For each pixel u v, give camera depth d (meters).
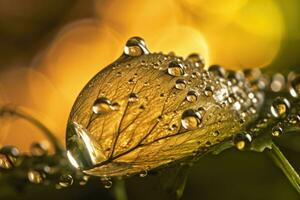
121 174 0.16
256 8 0.38
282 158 0.16
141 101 0.16
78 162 0.16
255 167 0.24
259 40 0.38
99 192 0.23
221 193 0.24
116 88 0.16
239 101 0.18
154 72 0.17
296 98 0.19
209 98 0.17
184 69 0.17
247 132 0.17
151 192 0.23
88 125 0.16
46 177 0.22
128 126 0.16
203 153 0.16
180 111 0.16
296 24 0.36
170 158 0.16
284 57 0.34
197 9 0.43
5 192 0.22
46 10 0.54
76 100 0.16
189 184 0.24
